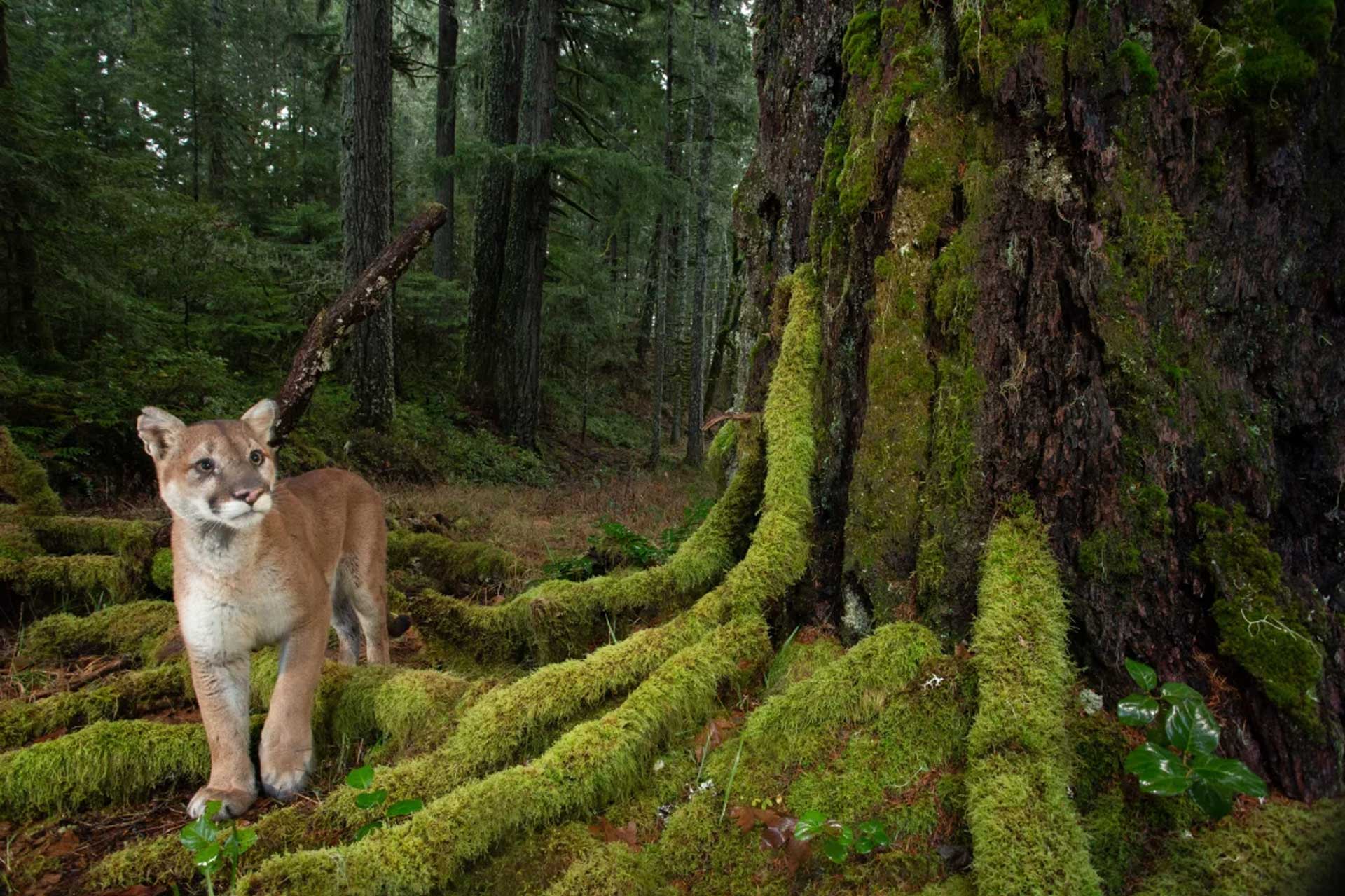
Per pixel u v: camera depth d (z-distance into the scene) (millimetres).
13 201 7324
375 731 2961
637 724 2400
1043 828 1782
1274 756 1980
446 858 2027
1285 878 1746
